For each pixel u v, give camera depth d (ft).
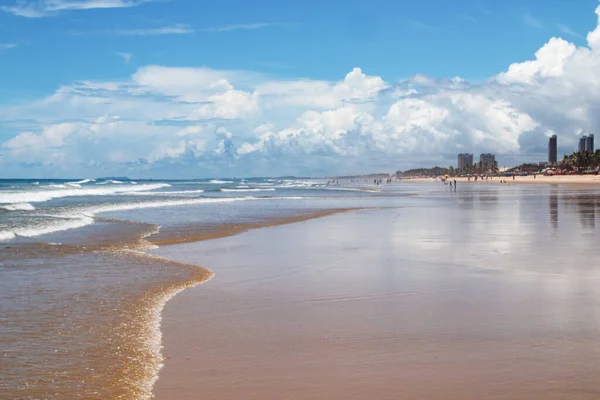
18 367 21.38
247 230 78.28
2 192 223.51
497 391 18.58
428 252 53.21
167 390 19.11
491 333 25.34
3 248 56.80
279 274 42.37
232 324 27.73
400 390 18.80
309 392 18.78
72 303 32.60
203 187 392.68
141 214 111.65
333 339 24.86
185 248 58.85
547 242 59.31
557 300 31.89
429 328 26.40
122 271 43.86
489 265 44.78
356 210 124.36
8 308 31.22
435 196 212.84
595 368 20.66
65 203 155.33
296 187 400.88
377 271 43.04
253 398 18.33
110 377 20.34
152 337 25.52
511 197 187.52
